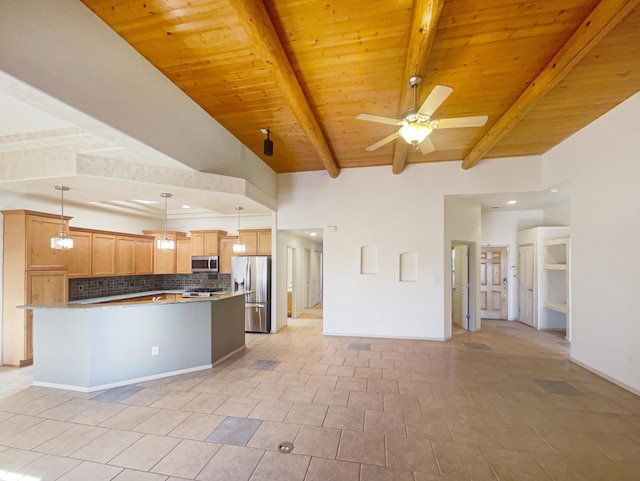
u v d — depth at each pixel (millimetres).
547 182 4934
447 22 2381
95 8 2199
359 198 5832
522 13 2307
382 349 4914
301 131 4355
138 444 2381
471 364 4199
